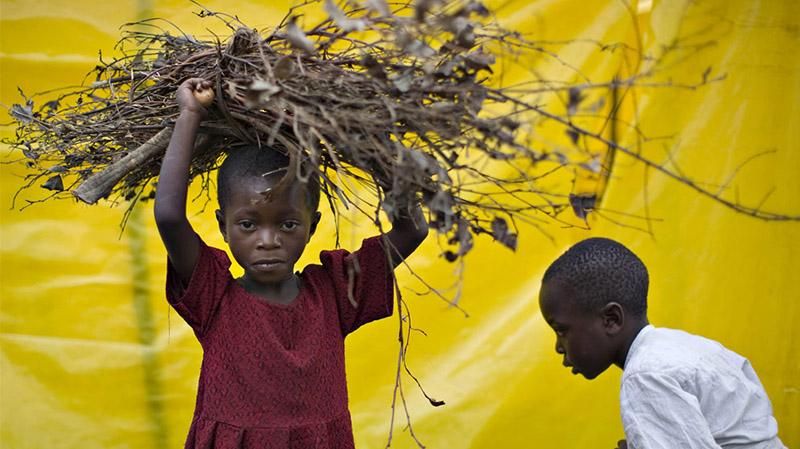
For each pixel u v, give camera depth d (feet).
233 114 7.39
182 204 7.20
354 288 8.23
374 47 7.65
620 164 11.89
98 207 11.60
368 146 6.93
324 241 11.93
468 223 7.31
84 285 11.59
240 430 7.50
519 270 12.03
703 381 7.64
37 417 11.52
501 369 12.03
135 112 7.93
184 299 7.61
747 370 8.13
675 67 11.89
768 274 12.05
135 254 11.67
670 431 7.41
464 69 7.12
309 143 6.84
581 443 12.08
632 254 8.22
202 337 7.79
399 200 6.97
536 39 11.78
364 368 11.98
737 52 11.94
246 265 7.59
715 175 11.99
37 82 11.43
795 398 12.10
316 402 7.70
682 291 12.06
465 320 12.02
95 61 11.48
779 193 12.01
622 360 8.20
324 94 7.00
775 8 11.89
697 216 12.03
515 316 12.02
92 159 8.29
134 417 11.69
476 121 6.91
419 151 6.94
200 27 11.60
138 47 11.43
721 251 12.03
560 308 8.14
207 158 8.28
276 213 7.47
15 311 11.51
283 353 7.59
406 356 11.98
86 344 11.60
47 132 8.36
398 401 11.96
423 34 6.88
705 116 11.95
